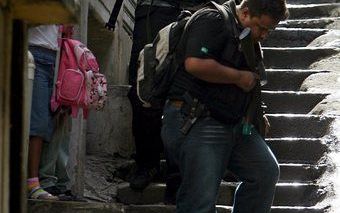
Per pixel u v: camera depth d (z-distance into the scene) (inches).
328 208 560.4
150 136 593.6
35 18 204.2
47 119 482.3
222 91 402.9
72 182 615.5
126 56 873.5
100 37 794.2
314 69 830.5
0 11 191.6
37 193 468.8
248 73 403.2
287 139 668.1
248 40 401.7
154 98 426.6
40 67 481.7
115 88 749.3
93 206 455.2
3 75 193.0
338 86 766.5
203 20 402.6
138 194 612.4
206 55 396.8
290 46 904.9
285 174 630.5
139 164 608.1
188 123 400.8
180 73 412.5
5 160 193.5
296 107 743.7
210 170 394.3
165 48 419.2
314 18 1000.2
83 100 497.4
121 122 746.8
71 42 509.0
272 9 400.5
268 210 420.8
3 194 193.0
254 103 414.6
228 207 559.8
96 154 743.1
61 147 529.7
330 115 698.2
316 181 623.5
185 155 401.1
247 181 417.4
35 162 474.9
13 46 204.8
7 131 194.1
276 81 792.9
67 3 198.5
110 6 802.2
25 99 207.5
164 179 640.4
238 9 412.2
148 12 578.6
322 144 661.3
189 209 398.3
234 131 407.2
